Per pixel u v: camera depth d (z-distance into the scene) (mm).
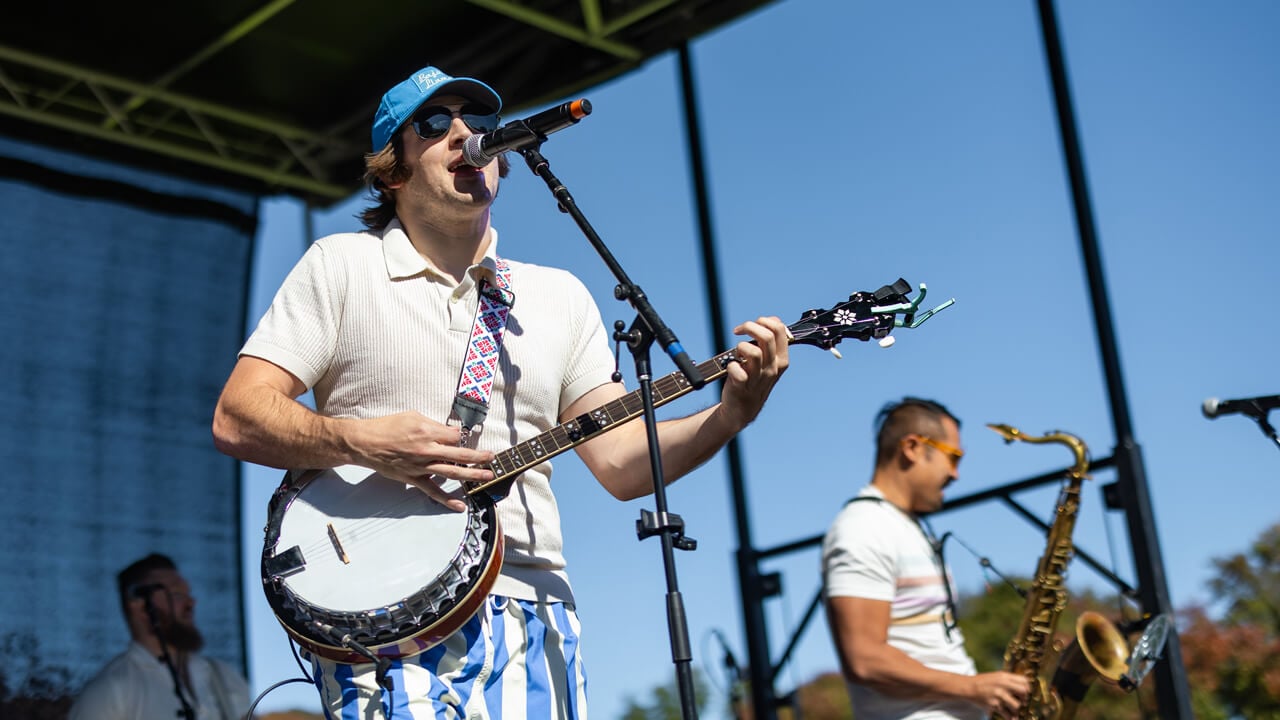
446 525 2326
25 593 5496
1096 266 4992
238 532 6137
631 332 2373
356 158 6867
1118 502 4574
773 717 5324
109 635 5605
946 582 3912
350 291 2455
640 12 5996
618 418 2432
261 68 6270
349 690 2279
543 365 2529
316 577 2299
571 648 2459
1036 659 4461
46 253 5957
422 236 2535
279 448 2307
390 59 6305
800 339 2412
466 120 2527
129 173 6324
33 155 6066
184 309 6289
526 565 2439
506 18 6062
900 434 4012
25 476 5629
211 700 5668
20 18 5770
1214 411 3215
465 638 2324
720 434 2436
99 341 5980
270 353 2410
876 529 3859
